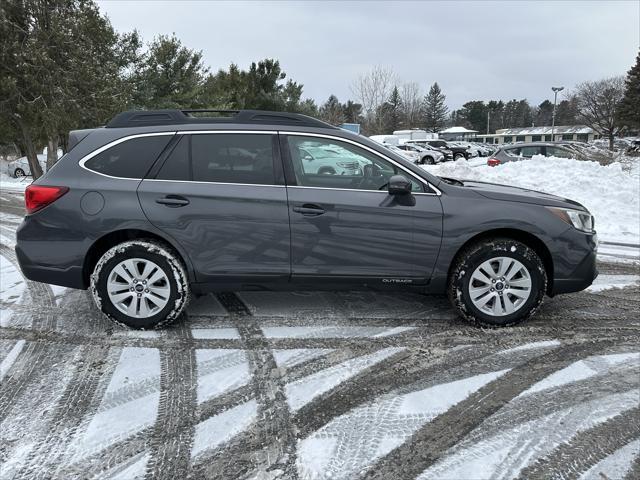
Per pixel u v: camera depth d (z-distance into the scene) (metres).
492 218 3.87
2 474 2.37
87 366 3.44
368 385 3.17
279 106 32.00
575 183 10.66
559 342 3.79
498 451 2.53
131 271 3.90
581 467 2.41
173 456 2.50
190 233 3.84
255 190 3.85
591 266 4.02
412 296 4.85
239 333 3.96
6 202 12.59
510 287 3.99
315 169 3.94
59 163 3.96
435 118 94.12
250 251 3.87
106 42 20.25
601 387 3.14
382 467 2.42
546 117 111.44
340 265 3.90
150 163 3.90
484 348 3.69
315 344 3.76
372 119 49.06
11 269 5.96
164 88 25.84
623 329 4.05
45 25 18.05
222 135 3.92
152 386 3.17
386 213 3.85
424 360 3.50
